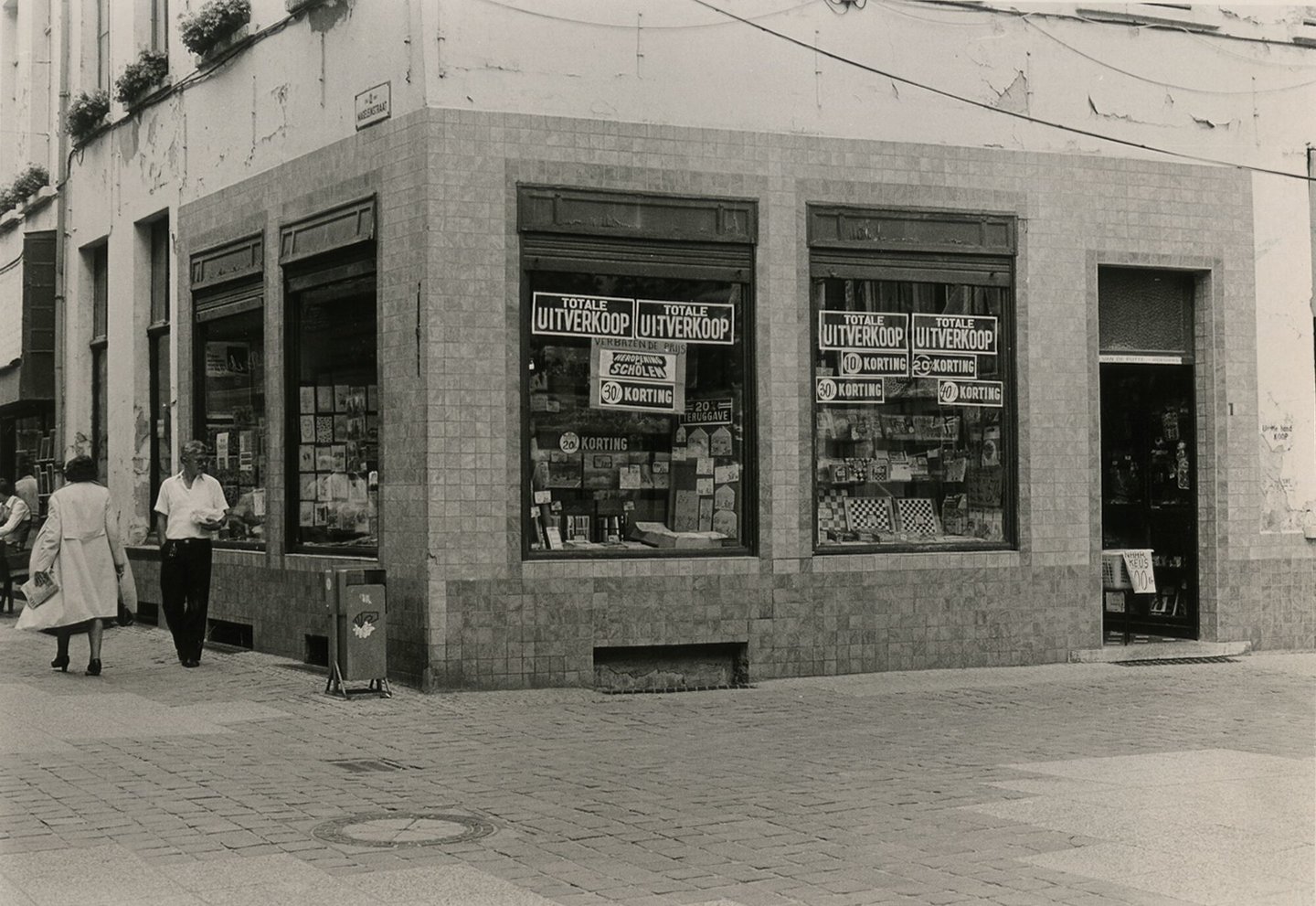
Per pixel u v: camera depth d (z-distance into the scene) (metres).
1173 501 14.48
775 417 12.23
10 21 21.78
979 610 12.91
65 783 7.68
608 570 11.61
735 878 5.89
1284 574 14.34
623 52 11.80
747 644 12.08
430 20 11.24
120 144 17.52
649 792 7.65
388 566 11.66
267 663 12.90
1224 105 14.15
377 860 6.13
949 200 12.94
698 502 12.09
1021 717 10.39
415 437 11.32
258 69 13.95
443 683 11.13
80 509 12.01
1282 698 11.36
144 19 16.98
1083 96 13.52
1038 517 13.19
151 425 17.05
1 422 23.11
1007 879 5.86
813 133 12.44
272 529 13.59
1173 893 5.65
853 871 5.99
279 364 13.50
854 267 12.61
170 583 12.58
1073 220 13.45
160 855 6.17
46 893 5.57
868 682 12.05
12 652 13.85
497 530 11.30
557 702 10.84
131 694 11.02
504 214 11.38
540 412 11.62
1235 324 14.17
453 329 11.23
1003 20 13.20
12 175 21.48
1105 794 7.56
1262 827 6.77
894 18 12.76
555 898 5.58
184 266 15.58
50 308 19.52
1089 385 13.45
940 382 12.98
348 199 12.28
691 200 11.97
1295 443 14.45
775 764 8.48
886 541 12.76
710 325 12.12
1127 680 12.30
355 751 8.80
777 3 12.31
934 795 7.55
